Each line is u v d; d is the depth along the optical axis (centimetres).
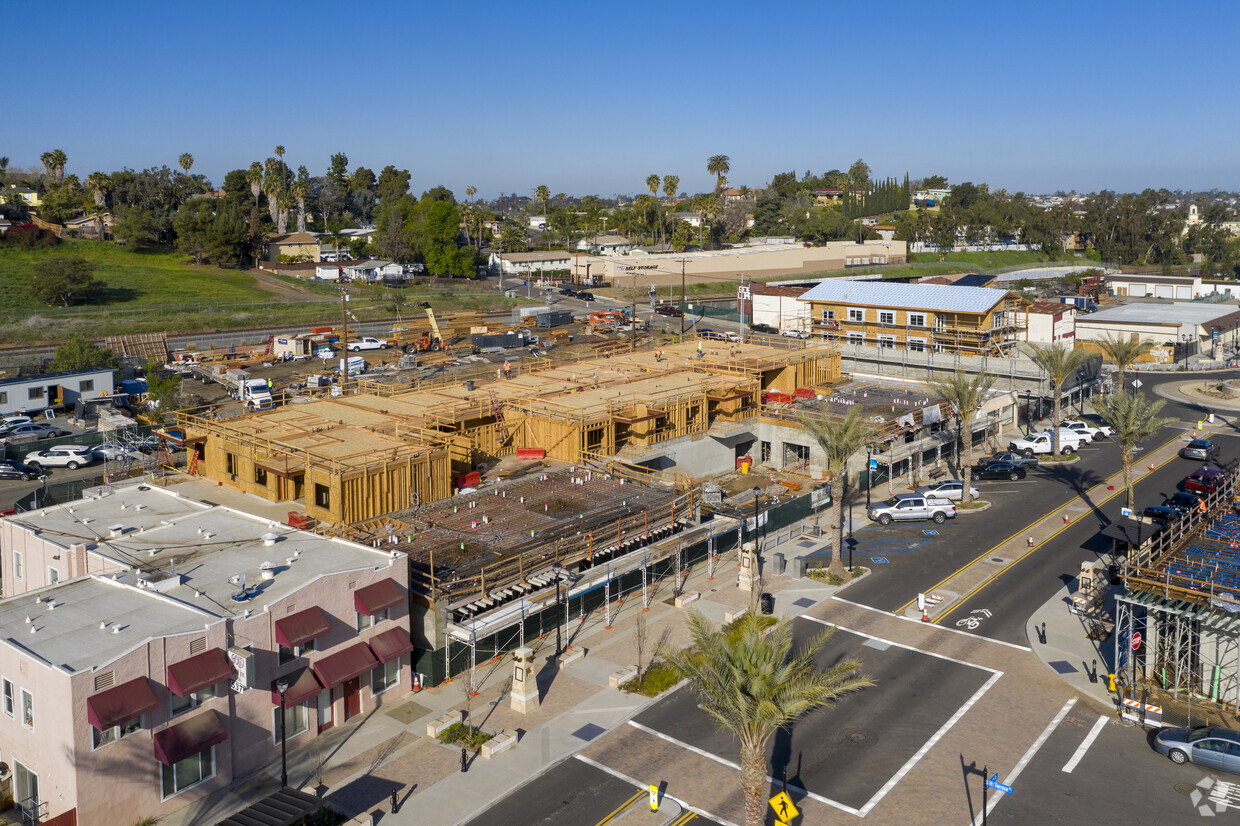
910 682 3872
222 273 17412
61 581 3691
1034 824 2931
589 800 3069
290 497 5062
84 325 12281
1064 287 18950
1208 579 3669
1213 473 6438
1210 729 3297
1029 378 8506
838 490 4909
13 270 15600
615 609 4603
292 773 3241
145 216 18850
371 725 3575
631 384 7081
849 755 3341
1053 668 3978
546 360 8725
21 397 8225
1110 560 5178
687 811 3005
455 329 13212
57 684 2786
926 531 5756
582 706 3681
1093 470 7112
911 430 6781
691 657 2777
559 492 5197
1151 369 11581
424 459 4975
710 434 6719
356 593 3606
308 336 11669
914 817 2969
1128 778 3181
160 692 2973
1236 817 2956
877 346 10094
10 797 3062
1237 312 13075
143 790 2952
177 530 4191
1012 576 4997
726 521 5197
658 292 17650
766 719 2536
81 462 6950
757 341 10869
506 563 4178
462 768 3247
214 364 10744
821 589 4841
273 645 3300
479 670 4022
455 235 18775
